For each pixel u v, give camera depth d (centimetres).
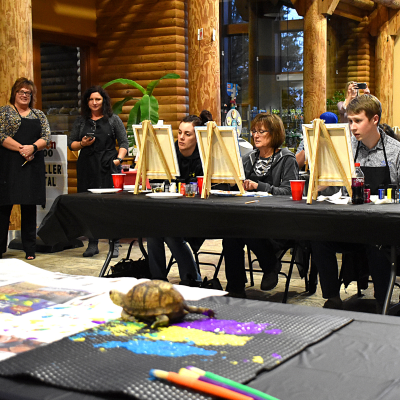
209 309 119
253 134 365
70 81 800
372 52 1227
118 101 772
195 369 87
